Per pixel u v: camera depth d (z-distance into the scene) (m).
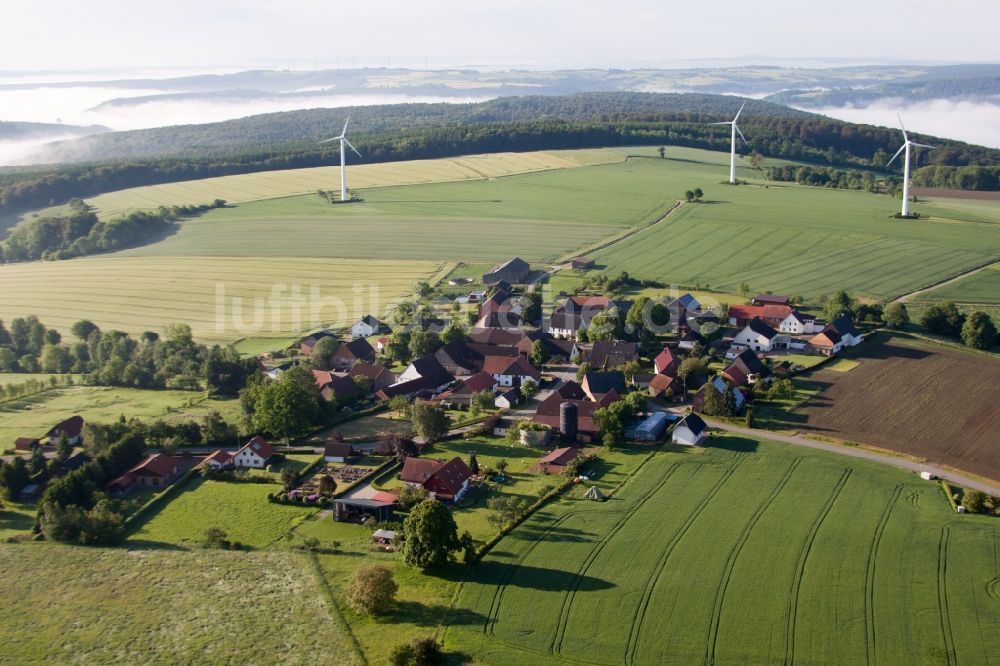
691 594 101.38
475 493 130.50
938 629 94.25
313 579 107.88
